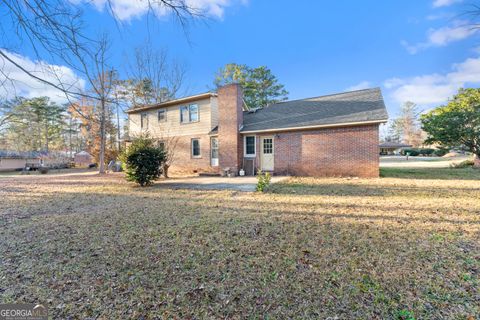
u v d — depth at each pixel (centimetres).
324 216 475
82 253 327
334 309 204
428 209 500
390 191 707
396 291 226
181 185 984
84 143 3562
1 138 3120
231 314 202
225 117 1351
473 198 589
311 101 1434
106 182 1180
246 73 2683
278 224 432
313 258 296
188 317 200
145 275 267
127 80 2061
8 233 414
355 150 1044
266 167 1291
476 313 195
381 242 337
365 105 1141
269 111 1501
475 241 331
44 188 991
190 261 297
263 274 262
